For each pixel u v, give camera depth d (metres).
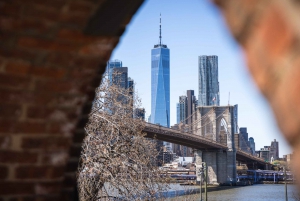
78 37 2.83
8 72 2.92
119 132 15.28
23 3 2.59
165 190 15.31
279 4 0.57
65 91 3.11
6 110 3.04
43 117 3.14
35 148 3.18
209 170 109.88
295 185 0.53
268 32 0.59
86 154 13.33
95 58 3.02
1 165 3.15
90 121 14.11
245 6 0.62
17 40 2.79
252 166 142.38
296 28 0.55
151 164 15.16
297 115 0.54
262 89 0.59
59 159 3.27
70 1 2.59
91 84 3.43
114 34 2.85
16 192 3.21
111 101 15.84
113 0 2.60
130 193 13.57
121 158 14.33
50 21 2.71
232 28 0.65
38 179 3.25
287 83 0.56
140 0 2.62
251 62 0.61
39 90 3.05
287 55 0.56
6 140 3.11
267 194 78.25
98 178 13.40
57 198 3.32
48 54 2.90
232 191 87.38
